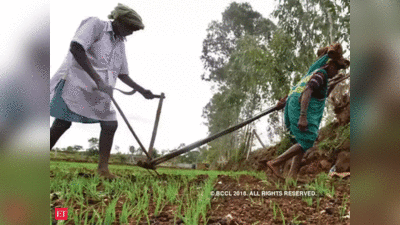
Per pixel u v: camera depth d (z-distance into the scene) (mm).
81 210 1962
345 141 3414
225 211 2246
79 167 2934
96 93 2865
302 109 3045
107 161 2908
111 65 3010
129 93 3074
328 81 3230
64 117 2879
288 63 3693
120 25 3010
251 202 2467
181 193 2604
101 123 2920
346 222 2102
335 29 3727
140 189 2664
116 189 2541
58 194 2344
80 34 2764
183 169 3645
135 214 2104
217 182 2951
